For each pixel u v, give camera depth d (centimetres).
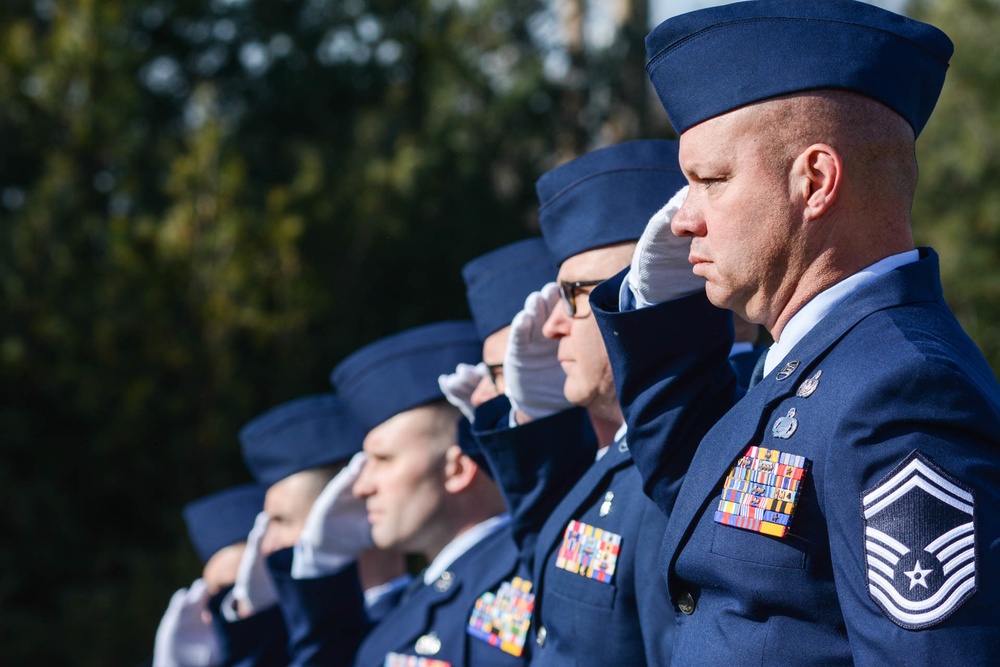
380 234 1744
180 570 1422
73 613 1445
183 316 1521
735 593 271
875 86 272
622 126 1984
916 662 230
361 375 579
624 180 402
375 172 1761
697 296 327
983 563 231
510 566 491
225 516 792
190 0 1883
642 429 332
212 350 1503
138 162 1695
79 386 1498
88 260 1619
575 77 2017
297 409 704
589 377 401
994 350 1666
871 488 245
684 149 288
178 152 1753
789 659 261
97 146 1588
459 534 553
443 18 2030
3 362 1488
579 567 383
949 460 238
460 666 489
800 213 274
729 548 271
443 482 555
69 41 1568
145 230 1530
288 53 1989
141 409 1470
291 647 613
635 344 329
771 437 271
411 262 1831
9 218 1678
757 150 275
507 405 470
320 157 1798
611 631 371
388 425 560
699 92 282
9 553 1519
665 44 290
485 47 2067
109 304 1488
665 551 292
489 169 1952
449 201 1858
